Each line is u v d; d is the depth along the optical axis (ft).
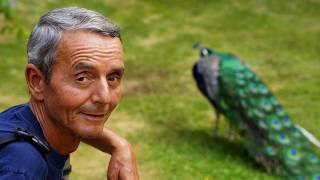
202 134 29.04
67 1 52.95
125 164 6.26
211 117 31.94
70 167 5.88
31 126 4.96
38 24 4.73
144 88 36.29
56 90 4.64
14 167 4.50
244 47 48.29
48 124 4.98
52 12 4.73
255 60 45.03
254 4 60.64
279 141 24.93
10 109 5.21
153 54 44.14
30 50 4.74
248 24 54.80
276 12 58.80
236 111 26.37
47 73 4.65
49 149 4.97
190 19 55.06
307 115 33.17
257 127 25.52
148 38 48.32
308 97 36.60
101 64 4.57
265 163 24.58
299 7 60.64
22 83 34.37
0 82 34.12
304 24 55.62
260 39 50.55
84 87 4.61
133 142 27.09
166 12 56.18
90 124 4.71
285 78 40.91
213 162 25.18
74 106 4.63
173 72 40.14
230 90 26.61
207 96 27.71
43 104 4.93
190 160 25.14
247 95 26.37
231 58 27.76
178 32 50.75
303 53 47.11
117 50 4.66
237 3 60.49
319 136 30.12
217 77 27.14
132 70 39.86
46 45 4.61
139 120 30.32
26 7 47.29
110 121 29.81
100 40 4.58
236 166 24.89
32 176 4.54
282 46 48.70
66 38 4.56
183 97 35.06
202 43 48.52
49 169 5.06
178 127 29.84
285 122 25.67
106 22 4.66
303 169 24.11
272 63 44.37
